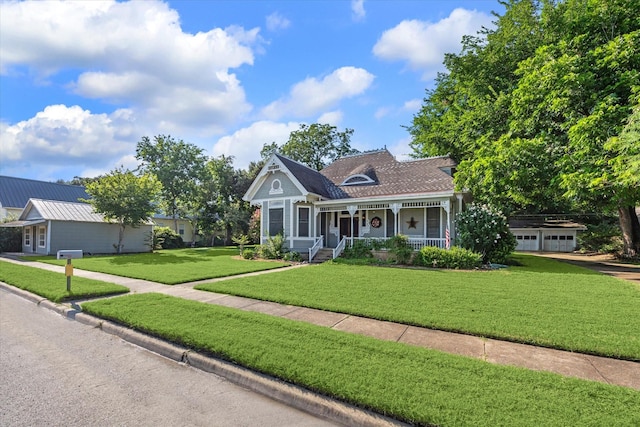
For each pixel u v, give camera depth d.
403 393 3.15
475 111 18.88
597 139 11.79
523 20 18.06
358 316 6.19
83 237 23.30
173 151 34.22
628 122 10.08
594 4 13.84
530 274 11.09
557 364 4.05
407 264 14.21
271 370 3.75
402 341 4.86
